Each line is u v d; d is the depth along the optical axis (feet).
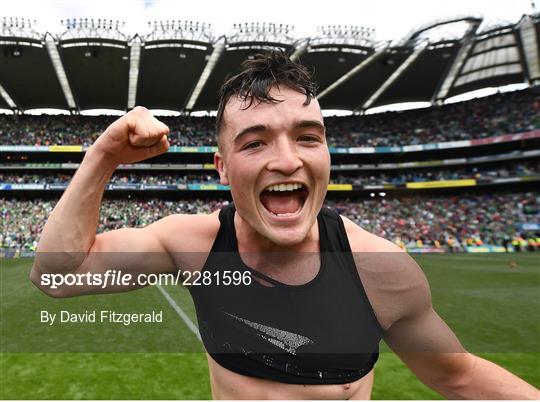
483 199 99.40
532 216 90.27
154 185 100.53
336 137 121.39
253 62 3.17
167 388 13.67
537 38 85.40
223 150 3.19
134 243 3.64
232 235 3.59
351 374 3.26
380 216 102.12
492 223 91.30
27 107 112.27
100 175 3.27
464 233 89.97
